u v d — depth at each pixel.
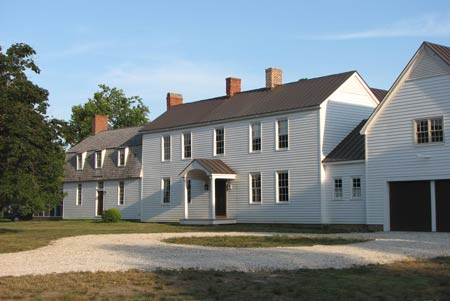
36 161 26.95
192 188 40.28
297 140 33.56
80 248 19.98
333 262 15.09
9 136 24.86
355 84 34.81
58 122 28.08
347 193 30.94
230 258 16.20
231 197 37.22
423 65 27.23
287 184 34.03
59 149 28.36
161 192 42.75
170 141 42.34
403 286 11.70
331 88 33.84
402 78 27.92
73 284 11.81
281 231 29.62
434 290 11.33
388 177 28.30
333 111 33.22
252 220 35.81
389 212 28.31
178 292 11.11
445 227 26.22
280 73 39.19
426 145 26.92
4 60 25.66
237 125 37.28
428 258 15.80
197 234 27.45
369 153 29.20
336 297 10.71
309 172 32.75
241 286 11.72
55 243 22.47
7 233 29.16
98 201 49.97
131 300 10.38
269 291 11.23
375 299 10.59
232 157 37.41
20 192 27.38
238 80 41.59
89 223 42.03
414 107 27.47
